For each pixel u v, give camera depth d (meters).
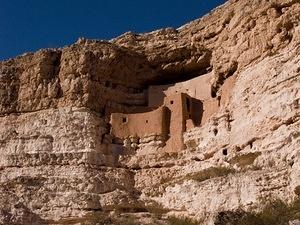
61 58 41.03
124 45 41.00
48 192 35.03
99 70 39.75
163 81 40.94
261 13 32.91
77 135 37.75
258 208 25.91
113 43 41.44
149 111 39.22
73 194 34.38
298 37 30.05
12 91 41.50
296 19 30.72
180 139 36.06
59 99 39.66
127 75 40.72
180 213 31.22
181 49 39.38
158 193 34.12
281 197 25.81
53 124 38.81
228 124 33.22
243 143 30.95
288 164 26.58
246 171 28.56
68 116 38.66
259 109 30.69
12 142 39.31
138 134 37.75
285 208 24.31
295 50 29.89
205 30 38.00
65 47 41.22
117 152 37.47
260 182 26.91
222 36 36.41
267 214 24.16
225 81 35.47
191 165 34.16
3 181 37.22
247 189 27.45
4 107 41.09
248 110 31.66
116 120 38.50
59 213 33.78
